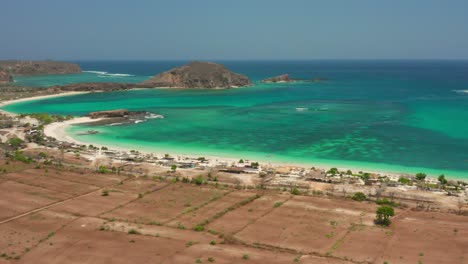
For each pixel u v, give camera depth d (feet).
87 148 426.51
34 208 256.32
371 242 209.46
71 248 201.98
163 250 198.29
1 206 258.57
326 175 333.21
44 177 317.63
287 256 193.06
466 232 220.84
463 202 276.00
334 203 264.93
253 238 214.48
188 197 276.82
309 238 214.48
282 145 451.53
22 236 216.95
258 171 347.15
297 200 270.46
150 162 376.68
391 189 300.81
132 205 262.06
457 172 351.05
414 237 215.31
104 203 265.13
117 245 204.23
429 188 303.27
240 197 276.00
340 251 199.93
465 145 435.53
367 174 328.70
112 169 347.36
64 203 265.13
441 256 194.29
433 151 416.26
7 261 190.80
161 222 235.20
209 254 194.08
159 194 282.97
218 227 228.84
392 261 189.88
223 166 362.74
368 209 254.68
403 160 387.96
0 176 317.63
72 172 333.62
